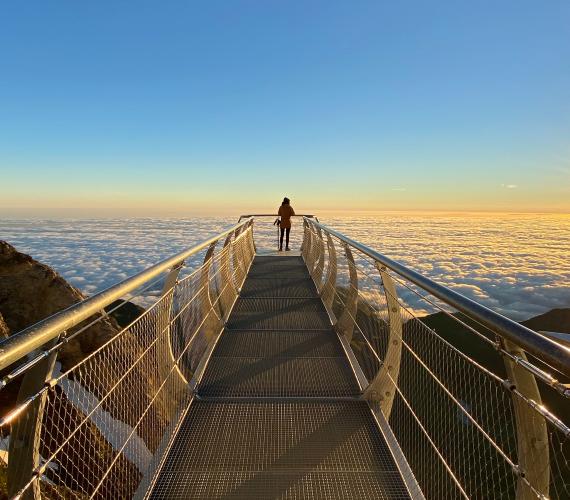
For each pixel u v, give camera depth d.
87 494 1.80
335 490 2.29
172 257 2.62
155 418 2.59
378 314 3.22
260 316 5.65
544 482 1.20
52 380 1.30
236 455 2.58
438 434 1.99
